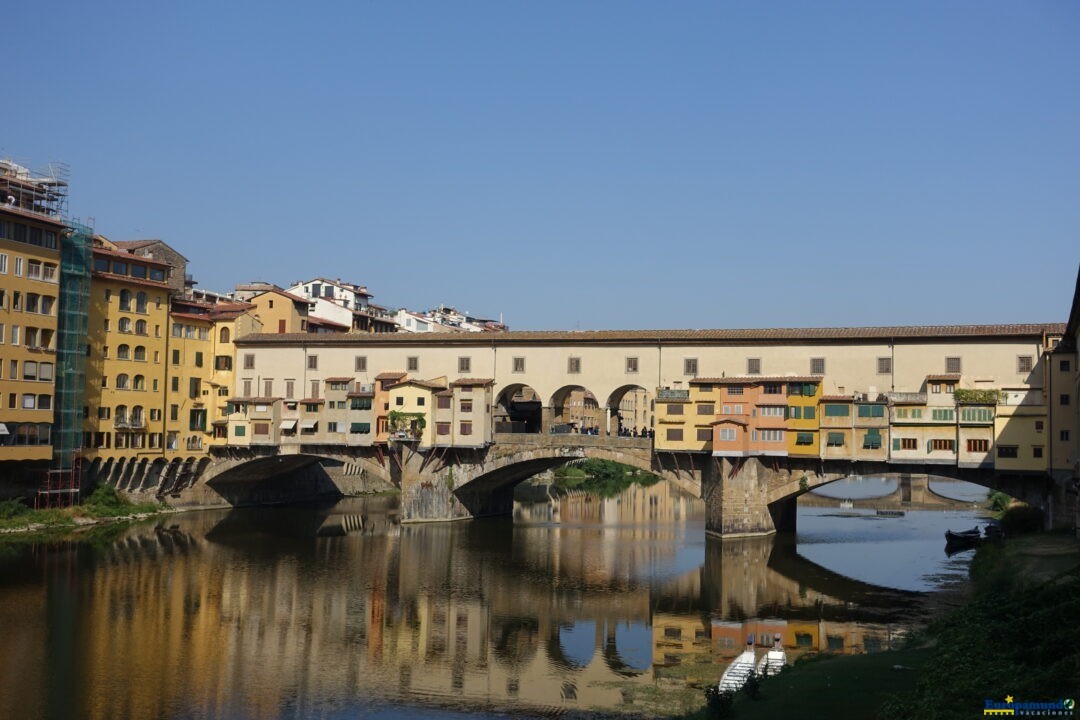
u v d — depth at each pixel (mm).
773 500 85750
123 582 65188
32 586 63062
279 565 72875
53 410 86312
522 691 43094
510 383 96625
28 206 87875
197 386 105062
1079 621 30000
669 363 91000
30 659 46969
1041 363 77750
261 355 105812
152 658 47688
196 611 57562
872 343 84500
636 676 45375
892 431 79750
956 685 26938
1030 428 74750
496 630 54281
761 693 34625
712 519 86625
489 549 81938
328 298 149000
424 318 175500
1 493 84375
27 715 39156
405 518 96125
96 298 93750
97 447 93562
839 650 48250
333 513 106562
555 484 154250
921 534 91188
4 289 81000
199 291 129875
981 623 34344
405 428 95438
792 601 61125
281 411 102688
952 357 81812
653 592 64125
